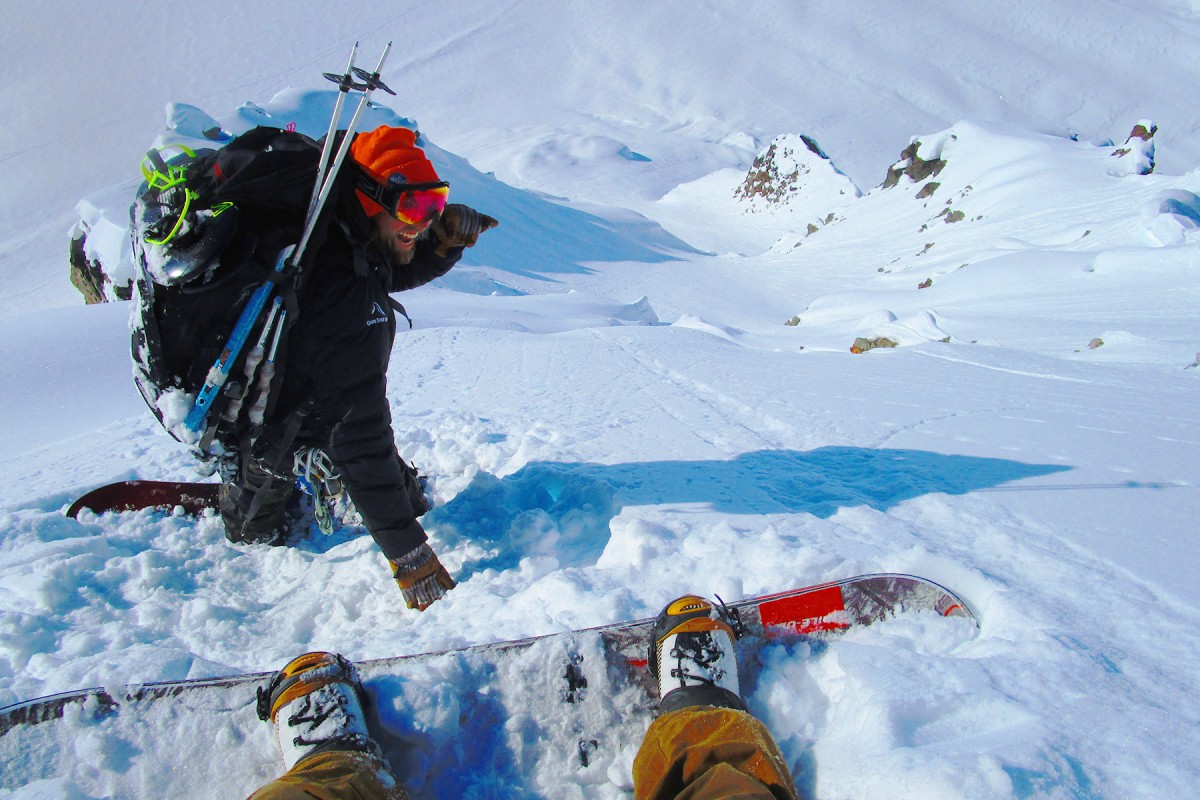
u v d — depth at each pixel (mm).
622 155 96938
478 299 16422
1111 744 1527
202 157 2219
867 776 1535
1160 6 129125
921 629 2021
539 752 1827
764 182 70688
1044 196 32750
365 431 2285
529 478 3211
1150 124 32500
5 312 37156
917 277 28219
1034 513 2645
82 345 7477
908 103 111125
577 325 14266
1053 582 2164
